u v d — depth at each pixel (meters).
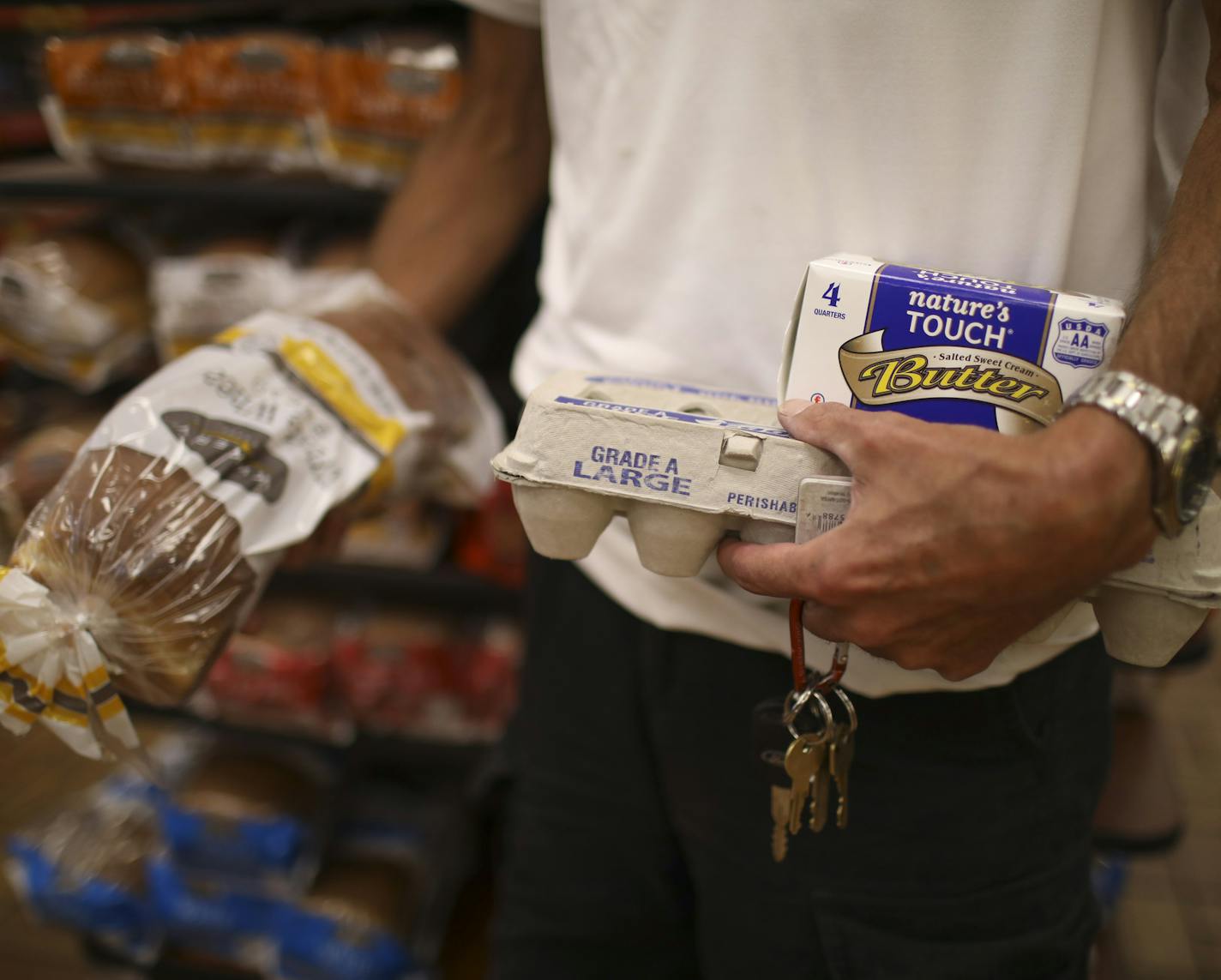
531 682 0.89
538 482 0.53
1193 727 2.00
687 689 0.73
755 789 0.73
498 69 0.89
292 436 0.67
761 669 0.70
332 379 0.71
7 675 0.58
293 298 1.26
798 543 0.50
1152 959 1.52
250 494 0.63
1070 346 0.49
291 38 1.23
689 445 0.51
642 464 0.52
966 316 0.50
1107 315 0.48
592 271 0.69
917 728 0.66
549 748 0.86
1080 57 0.52
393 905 1.41
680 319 0.65
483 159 0.93
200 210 1.47
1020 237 0.56
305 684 1.45
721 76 0.59
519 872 0.91
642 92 0.63
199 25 1.33
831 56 0.56
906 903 0.70
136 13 1.37
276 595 1.52
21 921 1.60
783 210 0.60
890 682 0.64
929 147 0.56
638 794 0.82
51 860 1.46
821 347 0.52
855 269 0.52
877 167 0.57
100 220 1.44
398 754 1.49
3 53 1.47
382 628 1.46
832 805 0.70
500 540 1.39
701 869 0.79
